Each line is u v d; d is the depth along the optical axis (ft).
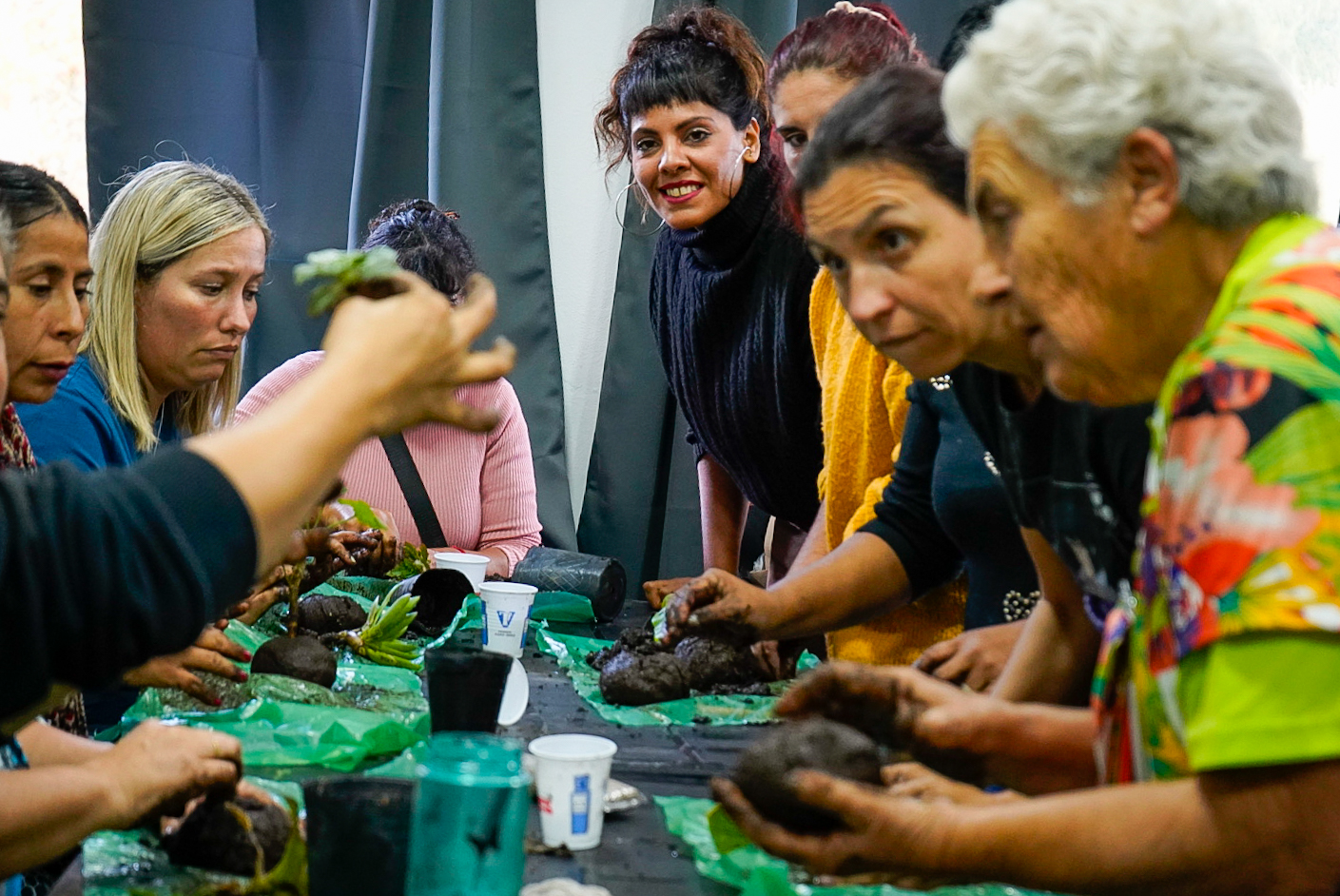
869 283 4.17
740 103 8.58
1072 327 3.15
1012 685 4.97
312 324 12.28
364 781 3.48
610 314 12.69
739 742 5.60
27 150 11.90
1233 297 2.98
